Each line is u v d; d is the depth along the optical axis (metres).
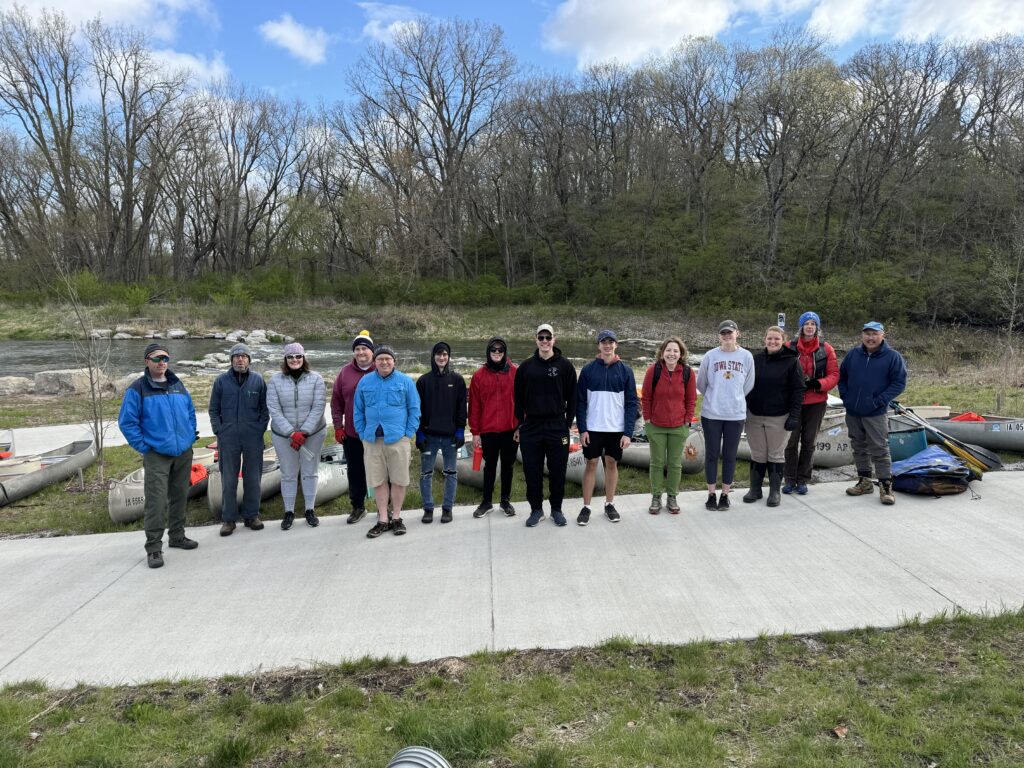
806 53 35.47
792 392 5.69
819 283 35.25
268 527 5.95
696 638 3.69
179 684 3.46
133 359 23.58
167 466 5.12
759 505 5.96
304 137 47.94
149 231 45.28
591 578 4.52
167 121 43.22
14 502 6.89
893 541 4.92
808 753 2.72
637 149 47.31
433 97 46.12
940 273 31.47
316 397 5.88
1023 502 5.64
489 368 5.80
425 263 45.38
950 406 10.83
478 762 2.77
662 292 39.91
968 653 3.43
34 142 39.50
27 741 3.03
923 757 2.69
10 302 35.31
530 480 5.62
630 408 5.56
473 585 4.49
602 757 2.76
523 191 46.19
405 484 5.57
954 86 35.06
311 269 45.41
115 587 4.66
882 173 35.53
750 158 45.72
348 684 3.40
